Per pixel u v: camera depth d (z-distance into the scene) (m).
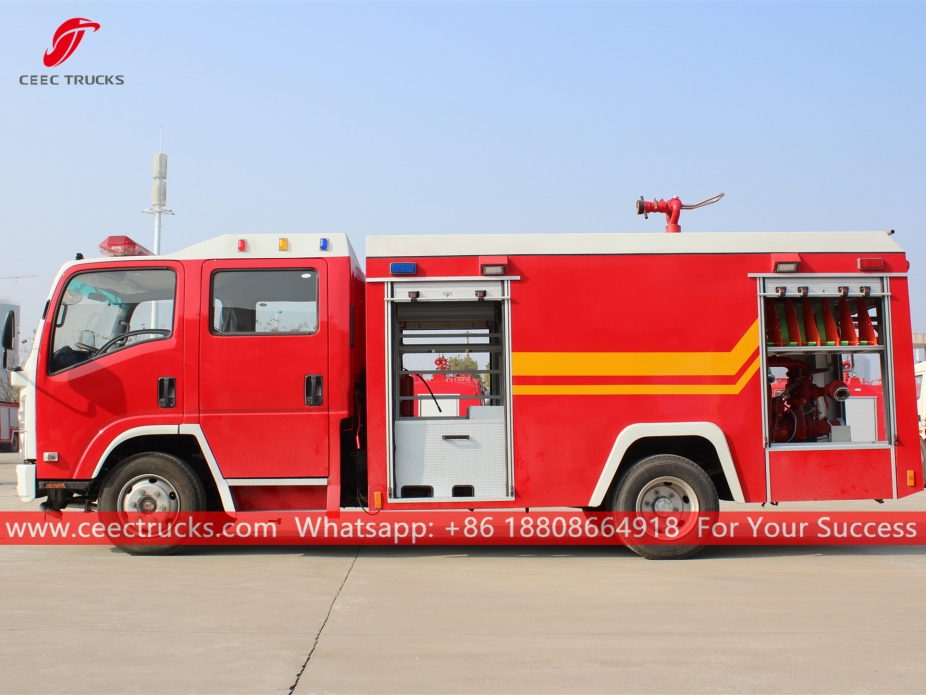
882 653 4.59
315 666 4.34
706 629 5.09
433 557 7.71
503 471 7.47
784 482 7.54
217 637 4.87
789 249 7.70
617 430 7.46
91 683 4.05
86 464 7.41
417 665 4.36
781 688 4.02
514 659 4.47
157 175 19.75
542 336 7.50
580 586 6.38
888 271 7.77
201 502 7.50
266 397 7.47
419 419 7.50
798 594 6.09
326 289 7.57
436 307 7.62
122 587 6.24
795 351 7.75
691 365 7.52
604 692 3.96
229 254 7.61
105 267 7.62
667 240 7.64
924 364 13.30
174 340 7.50
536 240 7.60
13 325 7.53
